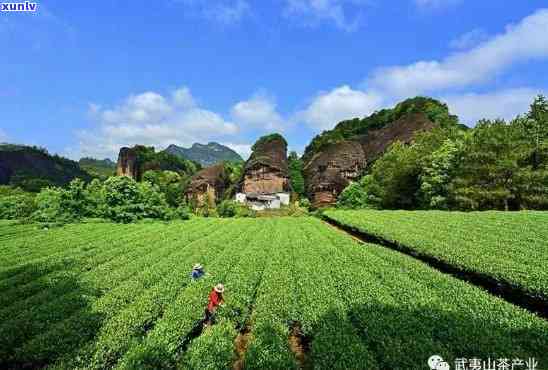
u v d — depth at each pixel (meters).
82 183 57.97
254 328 15.38
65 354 13.09
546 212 40.19
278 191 109.50
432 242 28.17
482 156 47.16
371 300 16.72
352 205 80.94
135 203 59.44
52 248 33.81
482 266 20.78
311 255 28.77
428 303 16.08
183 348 14.97
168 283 21.08
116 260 28.31
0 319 16.66
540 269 19.20
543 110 51.66
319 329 14.16
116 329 14.78
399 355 11.52
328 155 118.69
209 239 39.34
